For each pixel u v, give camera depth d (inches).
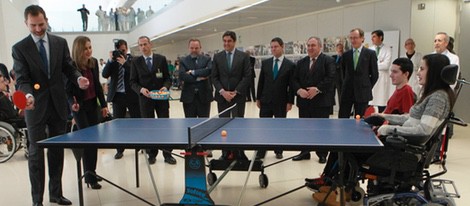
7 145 189.6
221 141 91.8
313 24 350.3
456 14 265.6
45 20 115.0
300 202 128.3
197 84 179.2
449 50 193.8
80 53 134.7
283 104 179.2
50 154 125.3
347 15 306.2
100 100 146.6
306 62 173.5
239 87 170.9
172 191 141.4
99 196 137.0
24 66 112.7
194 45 180.4
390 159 94.9
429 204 94.1
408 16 251.8
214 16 340.8
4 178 161.5
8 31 358.9
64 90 123.3
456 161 172.4
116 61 185.2
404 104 123.7
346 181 107.1
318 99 169.8
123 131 111.1
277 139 93.9
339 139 93.0
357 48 176.1
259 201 129.6
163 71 179.8
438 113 93.5
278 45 175.0
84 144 92.2
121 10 749.9
